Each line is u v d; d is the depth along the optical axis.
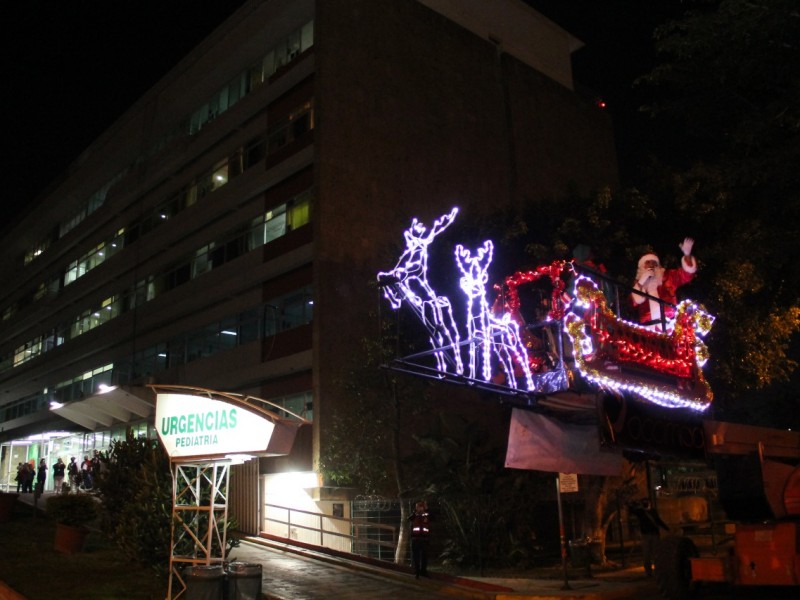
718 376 22.39
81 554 18.11
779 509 12.43
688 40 15.16
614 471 12.64
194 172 40.91
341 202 30.84
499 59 40.91
